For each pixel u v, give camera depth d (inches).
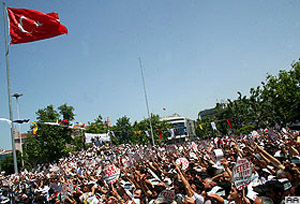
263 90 1654.8
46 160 1397.6
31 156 1477.6
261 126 1942.7
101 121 2222.0
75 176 613.6
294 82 1518.2
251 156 289.3
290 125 1771.7
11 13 362.9
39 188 550.0
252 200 221.9
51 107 1395.2
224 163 250.8
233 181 200.4
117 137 2413.9
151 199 263.4
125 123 2546.8
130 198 285.6
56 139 1373.0
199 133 3070.9
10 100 618.8
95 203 336.8
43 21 362.0
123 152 1108.5
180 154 584.7
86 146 1824.6
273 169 235.0
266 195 161.2
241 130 1759.4
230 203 210.8
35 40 367.9
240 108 1955.0
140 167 480.1
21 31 363.6
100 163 700.0
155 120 2861.7
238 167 202.8
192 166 359.6
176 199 223.6
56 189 459.5
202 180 249.1
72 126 721.6
